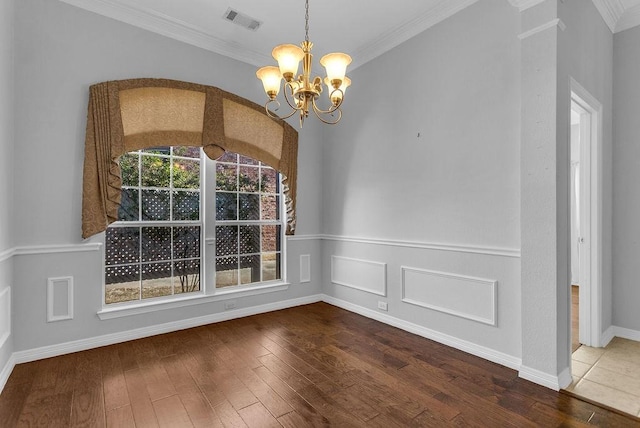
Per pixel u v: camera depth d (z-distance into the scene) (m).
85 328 2.96
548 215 2.29
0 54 2.31
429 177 3.23
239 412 2.04
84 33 2.96
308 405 2.11
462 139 2.95
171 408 2.08
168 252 3.52
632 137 3.14
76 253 2.92
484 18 2.79
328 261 4.52
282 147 4.12
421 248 3.30
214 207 3.75
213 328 3.52
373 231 3.85
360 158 4.02
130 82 3.11
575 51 2.53
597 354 2.85
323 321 3.75
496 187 2.71
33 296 2.72
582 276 3.07
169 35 3.40
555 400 2.15
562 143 2.34
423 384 2.36
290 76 2.00
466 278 2.90
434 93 3.18
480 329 2.81
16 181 2.65
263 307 4.09
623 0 2.94
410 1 3.02
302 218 4.43
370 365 2.66
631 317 3.17
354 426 1.90
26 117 2.70
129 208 3.30
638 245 3.12
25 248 2.67
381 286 3.72
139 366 2.64
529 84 2.39
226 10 3.17
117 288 3.22
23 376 2.46
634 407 2.07
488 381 2.39
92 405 2.10
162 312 3.39
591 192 3.01
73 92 2.91
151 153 3.43
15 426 1.89
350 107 4.15
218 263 3.86
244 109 3.80
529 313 2.39
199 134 3.47
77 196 2.92
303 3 3.05
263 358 2.79
